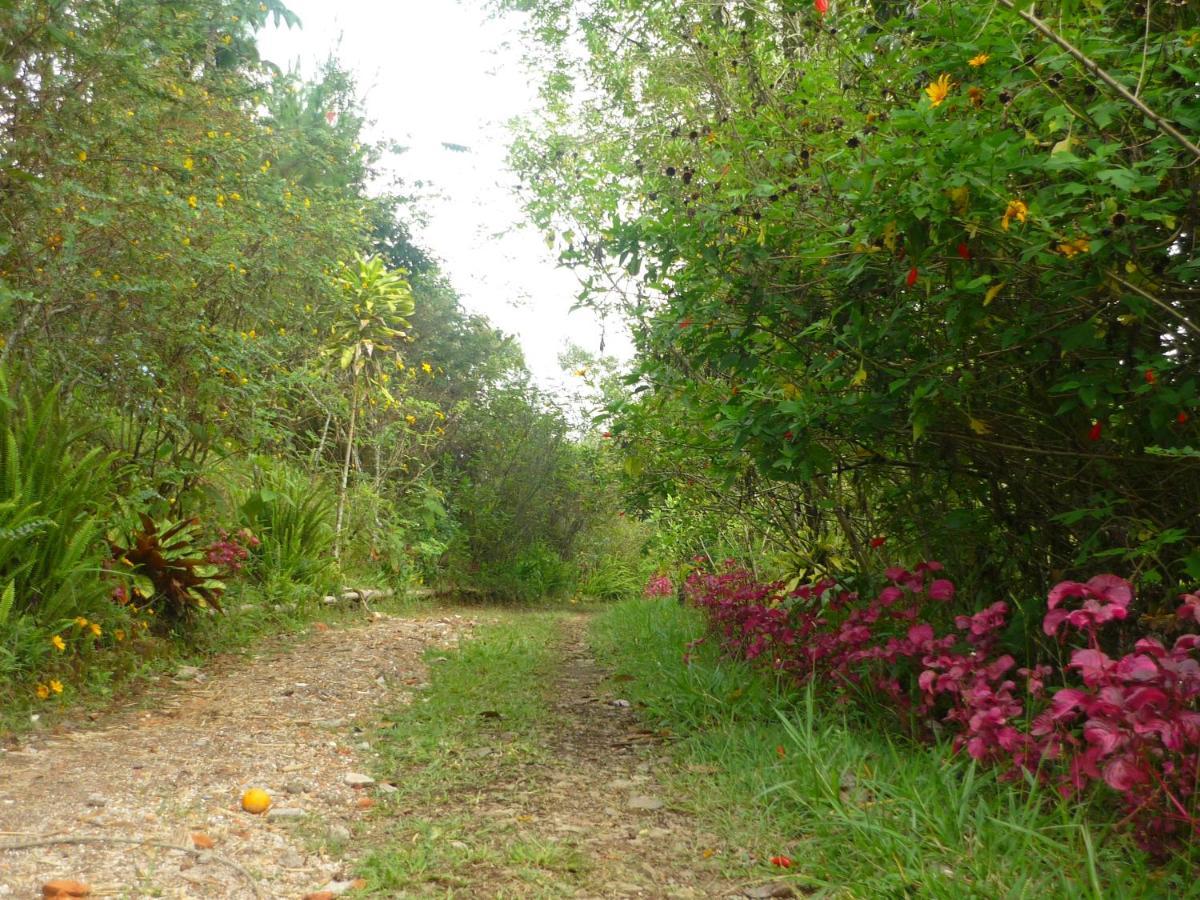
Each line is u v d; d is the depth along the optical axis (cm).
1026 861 244
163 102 679
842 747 346
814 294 382
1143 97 265
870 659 406
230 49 1162
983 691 307
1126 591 267
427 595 1222
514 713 477
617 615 1008
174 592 615
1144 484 340
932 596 376
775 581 616
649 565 1506
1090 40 265
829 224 356
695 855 278
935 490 417
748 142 382
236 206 756
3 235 543
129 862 254
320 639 737
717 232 389
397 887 248
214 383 685
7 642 447
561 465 1548
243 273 769
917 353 353
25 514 473
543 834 294
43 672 460
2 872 241
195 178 693
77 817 290
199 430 675
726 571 761
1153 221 294
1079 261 283
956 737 324
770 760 355
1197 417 305
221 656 623
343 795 337
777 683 461
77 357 627
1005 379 355
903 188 290
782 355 380
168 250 657
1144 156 288
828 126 366
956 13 301
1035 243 291
